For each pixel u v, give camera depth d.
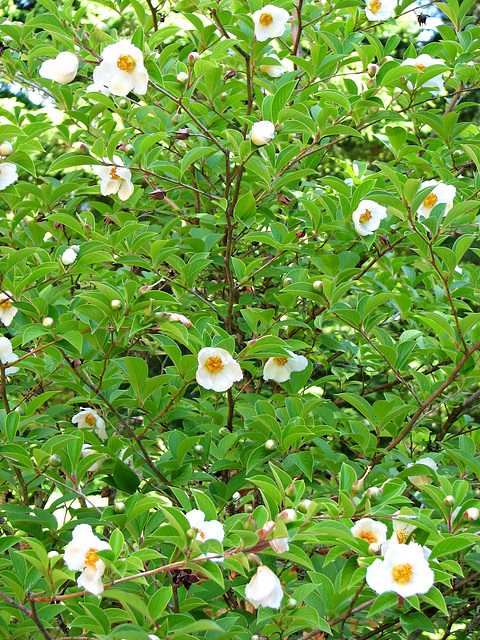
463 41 3.32
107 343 2.23
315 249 3.05
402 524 1.84
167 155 4.18
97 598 1.86
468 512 1.91
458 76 3.29
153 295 2.08
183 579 1.99
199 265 2.66
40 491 3.16
